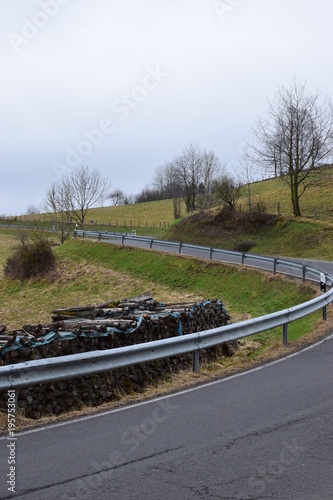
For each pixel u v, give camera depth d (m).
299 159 45.72
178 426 6.93
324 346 12.36
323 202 52.31
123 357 8.73
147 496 4.90
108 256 40.72
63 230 54.31
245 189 66.38
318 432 6.52
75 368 7.96
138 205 96.44
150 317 12.27
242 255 30.41
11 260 41.72
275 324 12.42
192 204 66.19
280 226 44.72
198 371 10.38
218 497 4.87
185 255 35.38
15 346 8.94
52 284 37.69
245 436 6.46
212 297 27.66
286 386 8.85
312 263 32.38
